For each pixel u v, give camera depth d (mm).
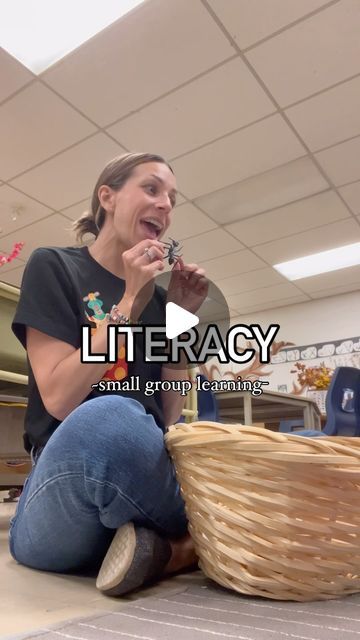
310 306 5738
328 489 573
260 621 524
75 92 2535
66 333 820
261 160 3082
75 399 767
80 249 1005
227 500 608
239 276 4969
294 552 580
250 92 2537
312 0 2057
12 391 1778
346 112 2693
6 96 2568
